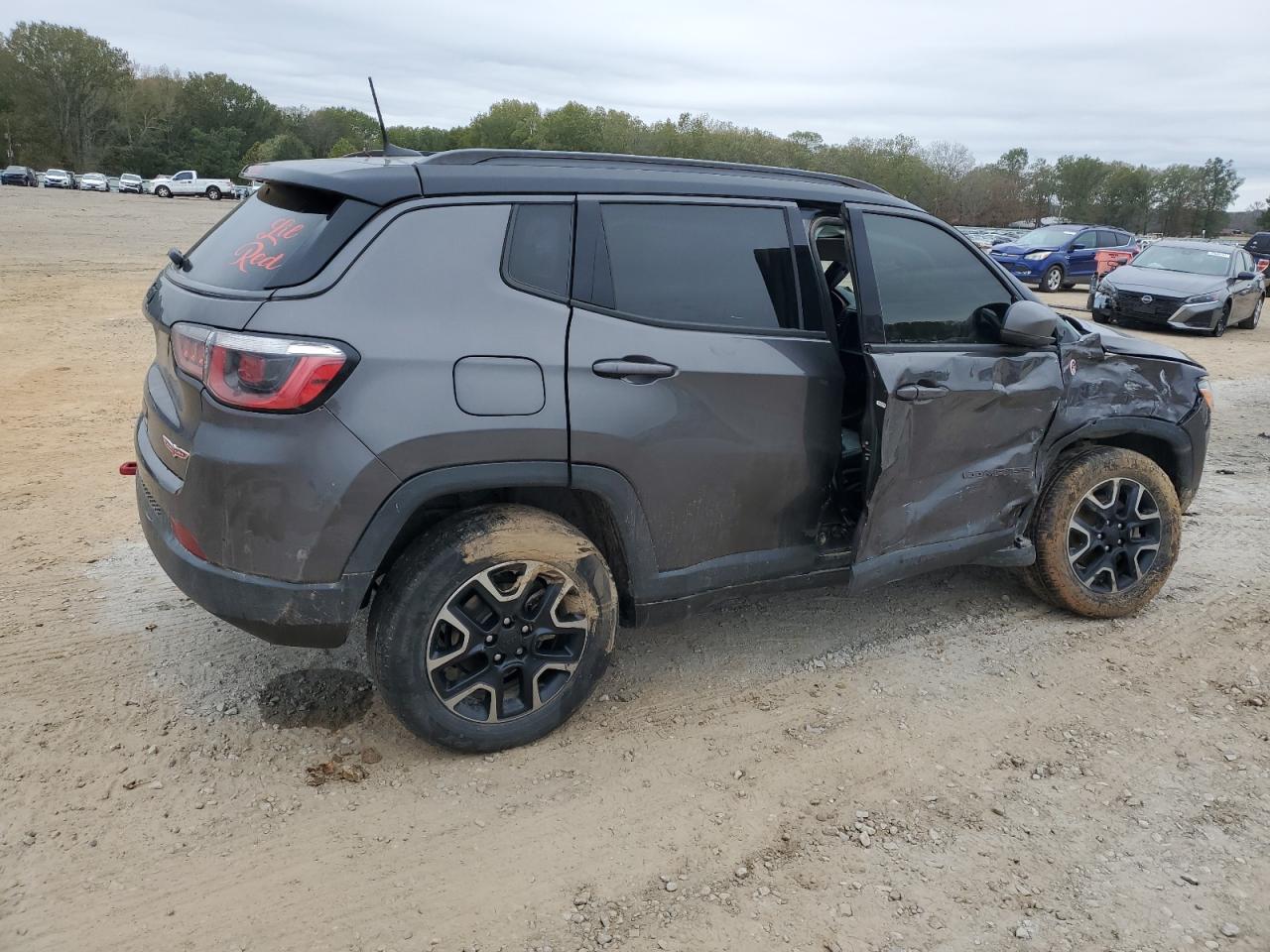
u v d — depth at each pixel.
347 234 2.63
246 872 2.52
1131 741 3.30
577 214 2.92
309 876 2.52
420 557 2.76
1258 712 3.51
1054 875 2.62
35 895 2.39
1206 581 4.71
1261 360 12.76
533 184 2.89
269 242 2.74
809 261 3.36
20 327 10.46
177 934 2.30
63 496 5.31
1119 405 4.04
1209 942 2.39
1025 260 21.41
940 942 2.37
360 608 2.71
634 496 3.00
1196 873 2.64
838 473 3.57
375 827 2.71
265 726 3.16
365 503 2.60
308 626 2.66
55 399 7.48
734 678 3.64
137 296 13.47
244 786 2.86
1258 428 8.34
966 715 3.44
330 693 3.37
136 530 4.86
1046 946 2.36
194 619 3.88
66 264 16.95
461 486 2.72
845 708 3.46
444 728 2.91
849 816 2.85
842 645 3.94
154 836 2.63
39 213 30.39
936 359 3.41
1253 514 5.83
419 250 2.68
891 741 3.26
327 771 2.95
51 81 92.94
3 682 3.34
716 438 3.11
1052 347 3.82
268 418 2.51
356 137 100.94
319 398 2.51
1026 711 3.48
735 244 3.21
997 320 3.71
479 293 2.73
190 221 30.45
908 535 3.55
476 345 2.69
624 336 2.92
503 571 2.89
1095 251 22.05
